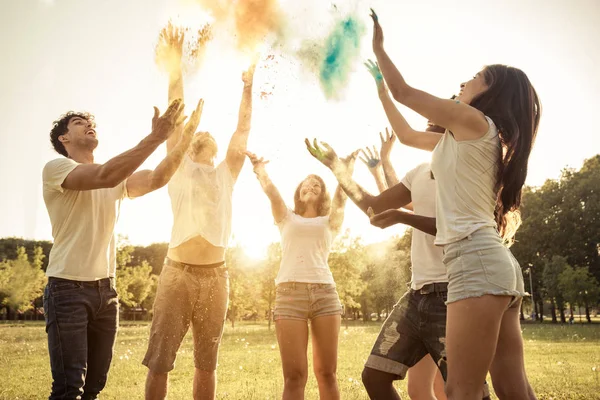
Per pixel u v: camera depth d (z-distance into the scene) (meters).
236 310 26.22
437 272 2.44
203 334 3.12
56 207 2.82
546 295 40.31
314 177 3.80
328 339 3.30
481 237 1.92
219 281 3.17
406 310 2.56
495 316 1.87
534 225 41.34
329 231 3.49
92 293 2.87
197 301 3.09
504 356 2.13
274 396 4.72
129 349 10.34
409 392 2.95
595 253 39.41
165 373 3.00
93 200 2.88
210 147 3.26
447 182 2.02
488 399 2.31
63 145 3.15
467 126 1.99
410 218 2.27
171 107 2.52
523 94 2.13
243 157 3.39
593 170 41.44
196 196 3.09
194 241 3.06
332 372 3.32
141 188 3.04
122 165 2.50
